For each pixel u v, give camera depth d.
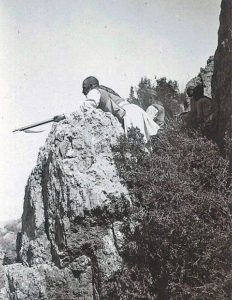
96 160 5.19
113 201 4.98
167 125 5.62
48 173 5.54
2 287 5.56
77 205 4.97
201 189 4.90
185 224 4.62
